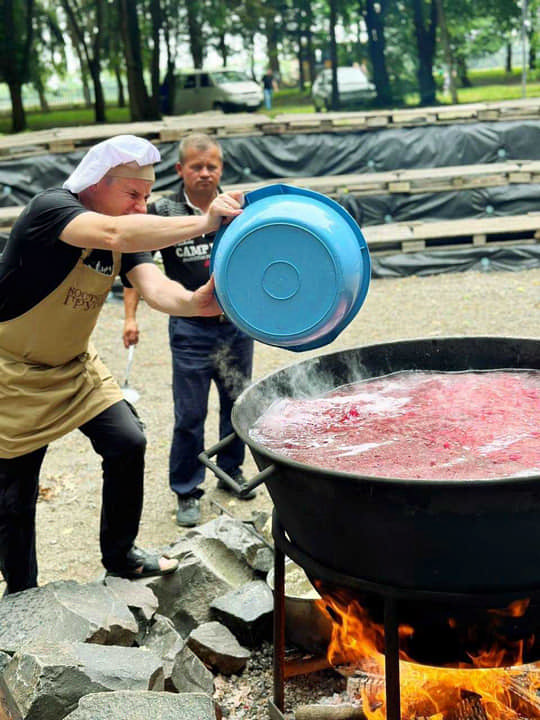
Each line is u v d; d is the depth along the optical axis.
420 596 1.87
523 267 9.18
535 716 2.37
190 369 4.02
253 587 3.08
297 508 2.00
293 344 2.19
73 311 2.69
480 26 16.78
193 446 4.09
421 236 9.12
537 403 2.39
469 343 2.74
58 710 2.20
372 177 9.51
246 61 20.55
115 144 2.54
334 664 2.74
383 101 15.80
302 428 2.31
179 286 2.76
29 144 9.24
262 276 2.13
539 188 9.52
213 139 3.91
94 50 20.52
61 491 4.63
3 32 18.69
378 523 1.81
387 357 2.78
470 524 1.74
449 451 2.04
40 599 2.70
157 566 3.12
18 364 2.76
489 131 9.76
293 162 9.61
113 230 2.37
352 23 15.70
